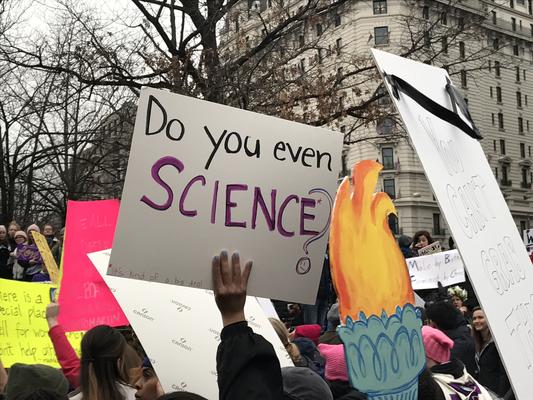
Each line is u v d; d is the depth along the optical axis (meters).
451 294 6.87
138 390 3.01
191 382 2.55
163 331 2.62
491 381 4.64
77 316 3.55
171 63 11.52
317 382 2.14
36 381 2.53
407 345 2.05
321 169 2.29
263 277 2.15
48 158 22.52
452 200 1.99
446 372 3.27
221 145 2.11
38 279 8.12
